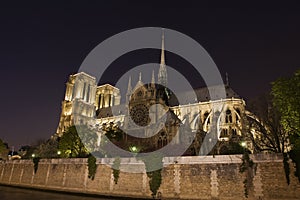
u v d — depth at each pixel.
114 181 41.41
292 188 30.25
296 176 30.45
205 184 34.69
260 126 45.22
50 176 51.38
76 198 37.56
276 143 43.84
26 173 57.41
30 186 53.84
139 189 38.69
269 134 44.19
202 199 34.12
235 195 32.69
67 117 107.00
